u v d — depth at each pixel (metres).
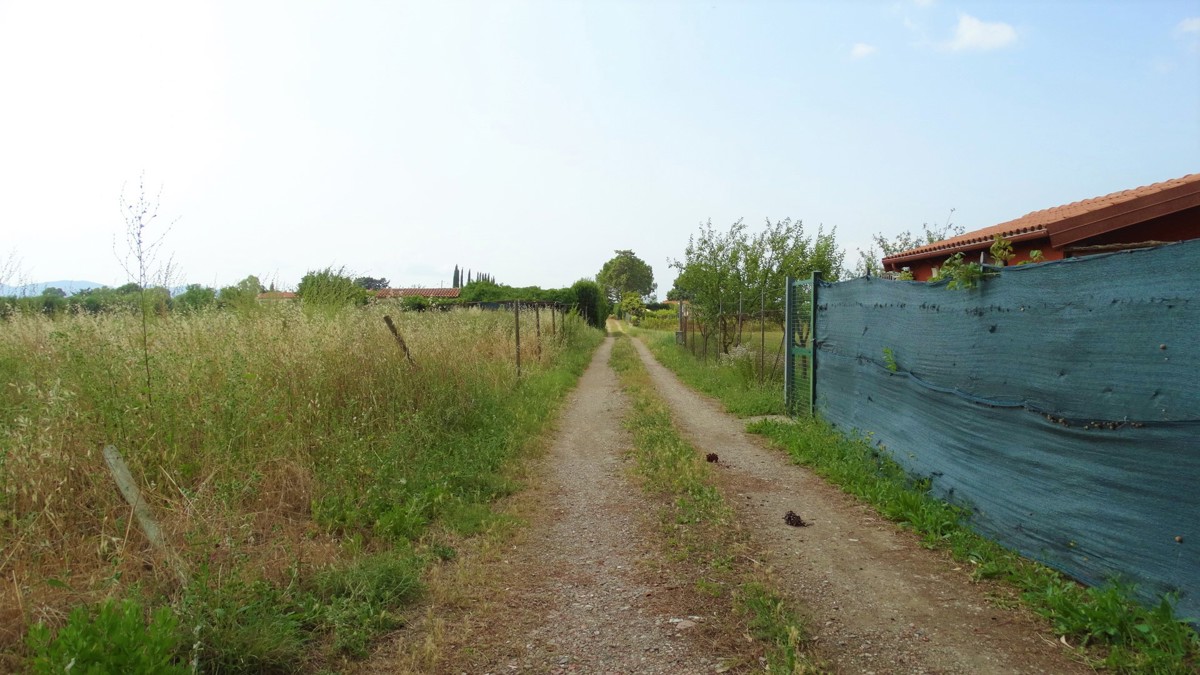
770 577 4.17
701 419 10.26
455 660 3.28
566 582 4.24
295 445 5.61
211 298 9.12
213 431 4.97
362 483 5.51
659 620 3.69
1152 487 3.31
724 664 3.22
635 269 101.88
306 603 3.58
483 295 38.53
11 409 4.91
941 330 5.40
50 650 2.41
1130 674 2.92
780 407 10.46
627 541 4.95
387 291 19.77
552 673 3.17
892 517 5.26
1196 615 3.05
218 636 3.03
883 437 6.62
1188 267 3.14
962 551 4.41
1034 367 4.20
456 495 5.78
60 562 3.74
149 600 3.34
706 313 19.44
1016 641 3.31
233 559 3.75
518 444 7.75
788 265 17.62
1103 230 6.59
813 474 6.79
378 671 3.16
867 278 7.23
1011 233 8.34
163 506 4.41
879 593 3.93
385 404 7.27
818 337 9.15
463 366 9.46
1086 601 3.51
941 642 3.33
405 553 4.41
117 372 5.23
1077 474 3.79
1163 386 3.27
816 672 3.07
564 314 25.28
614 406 11.74
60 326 7.23
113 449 3.97
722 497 5.91
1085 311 3.76
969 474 4.91
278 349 6.74
